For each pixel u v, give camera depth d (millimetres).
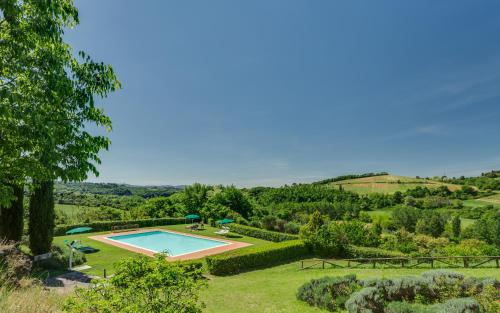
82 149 6512
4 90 4852
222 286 13742
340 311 9453
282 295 11586
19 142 5656
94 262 18281
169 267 5242
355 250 21016
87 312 4441
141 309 4500
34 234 15977
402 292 9586
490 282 9078
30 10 5559
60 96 5891
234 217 36750
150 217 40969
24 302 4242
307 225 23609
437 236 41906
